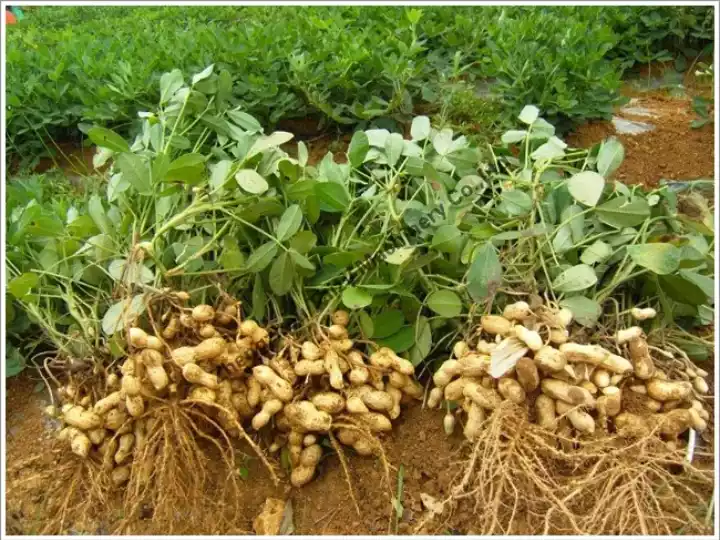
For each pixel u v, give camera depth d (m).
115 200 0.73
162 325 0.58
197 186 0.65
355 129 1.00
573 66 1.00
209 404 0.54
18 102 1.00
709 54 1.22
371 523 0.55
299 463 0.57
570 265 0.63
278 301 0.64
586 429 0.51
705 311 0.63
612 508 0.48
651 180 0.91
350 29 1.18
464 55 1.15
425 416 0.60
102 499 0.53
